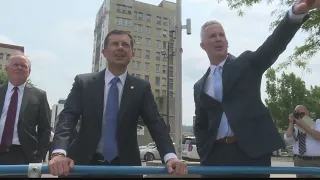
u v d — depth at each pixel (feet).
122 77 8.55
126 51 8.47
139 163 8.36
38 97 12.79
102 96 8.18
